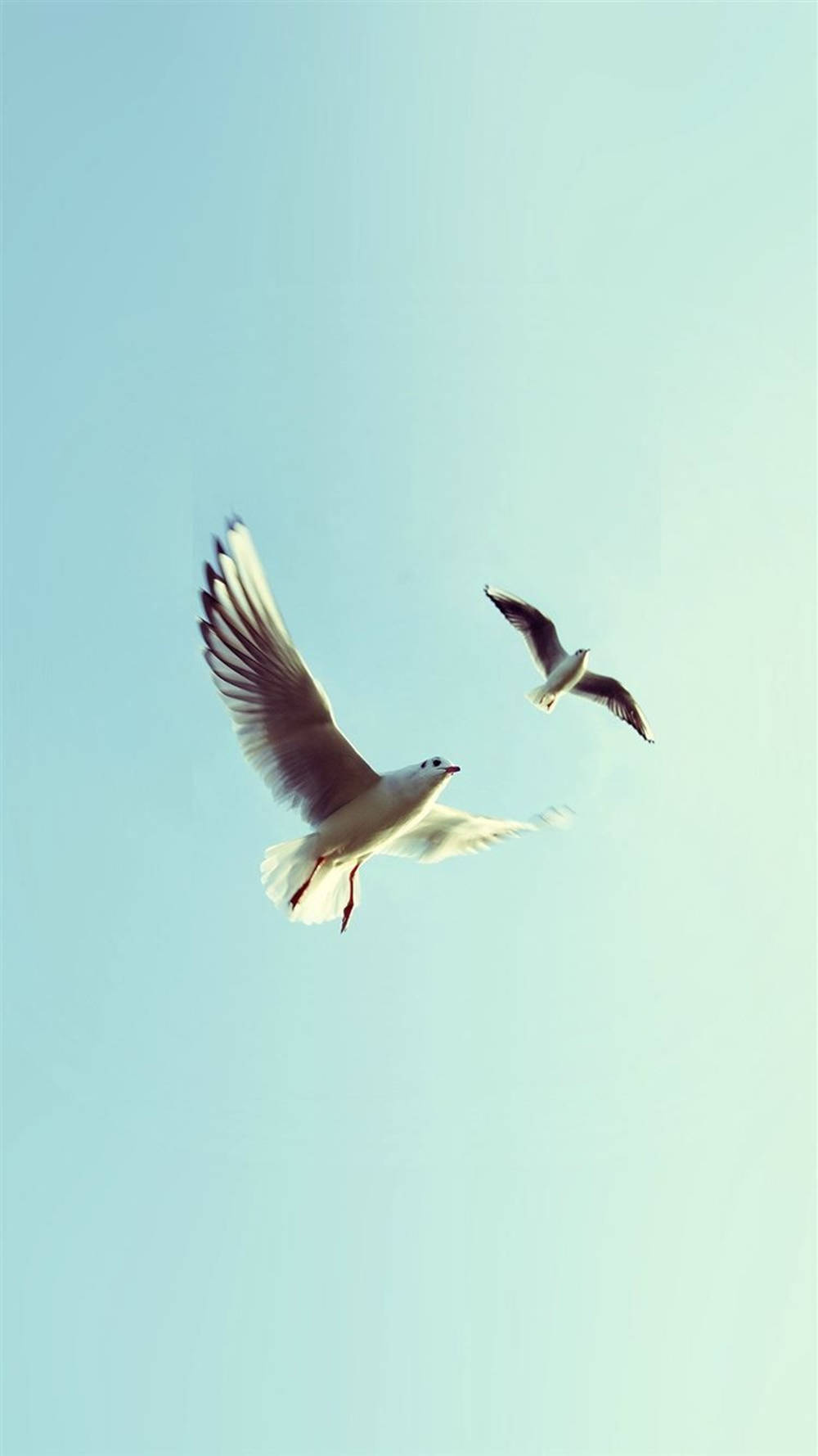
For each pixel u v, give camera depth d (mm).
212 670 8609
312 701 8836
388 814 9109
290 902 9227
